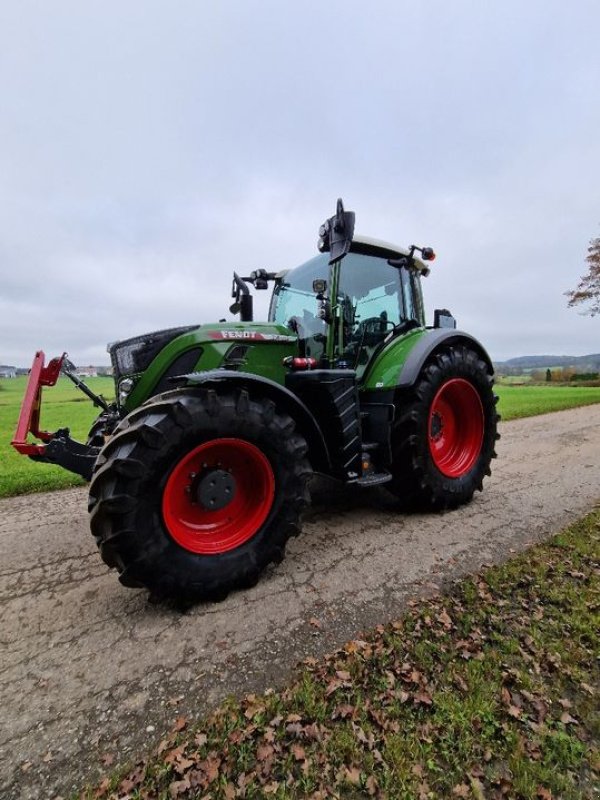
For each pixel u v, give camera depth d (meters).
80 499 3.96
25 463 5.43
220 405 2.14
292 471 2.36
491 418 3.78
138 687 1.58
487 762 1.25
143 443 1.93
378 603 2.08
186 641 1.83
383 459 3.18
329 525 3.15
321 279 3.16
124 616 2.03
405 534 2.95
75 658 1.74
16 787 1.21
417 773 1.21
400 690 1.51
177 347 2.62
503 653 1.68
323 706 1.44
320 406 2.82
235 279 3.74
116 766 1.27
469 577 2.28
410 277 3.94
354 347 3.38
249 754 1.29
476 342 3.81
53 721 1.43
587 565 2.37
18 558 2.68
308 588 2.24
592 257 18.78
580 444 5.91
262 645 1.79
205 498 2.15
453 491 3.39
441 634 1.80
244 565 2.19
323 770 1.23
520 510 3.38
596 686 1.51
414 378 3.07
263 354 2.87
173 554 2.02
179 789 1.18
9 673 1.66
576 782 1.19
